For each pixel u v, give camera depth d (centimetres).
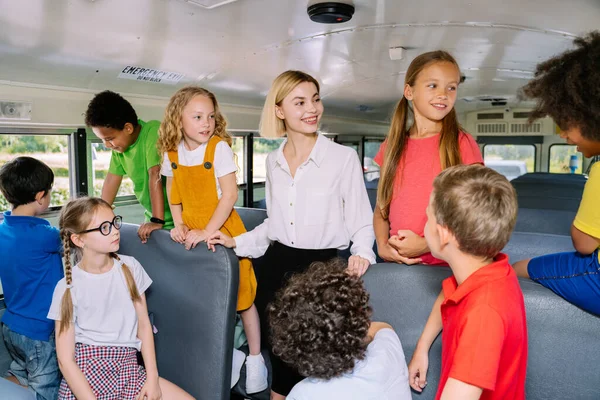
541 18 276
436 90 177
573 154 780
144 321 203
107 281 193
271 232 207
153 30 256
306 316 117
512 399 123
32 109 281
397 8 260
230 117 471
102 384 190
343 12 244
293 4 240
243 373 244
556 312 148
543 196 392
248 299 225
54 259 212
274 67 373
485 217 113
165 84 357
